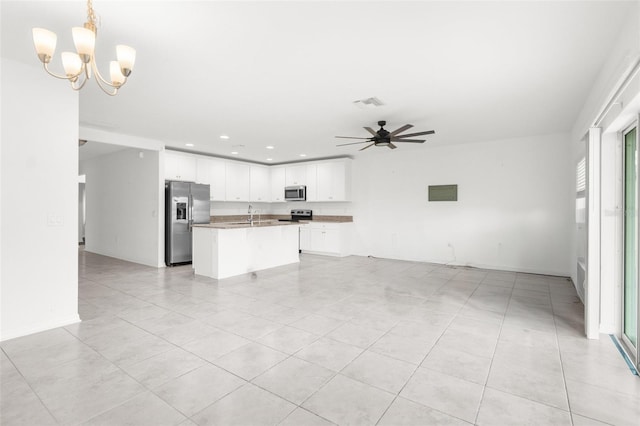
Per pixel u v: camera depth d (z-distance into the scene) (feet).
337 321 10.52
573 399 6.29
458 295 13.70
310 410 5.92
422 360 7.88
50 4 6.50
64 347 8.49
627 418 5.72
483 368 7.50
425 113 13.91
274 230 20.25
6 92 8.99
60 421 5.57
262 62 9.14
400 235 23.06
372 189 24.39
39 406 5.98
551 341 9.02
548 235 17.87
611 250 9.41
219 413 5.81
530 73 9.79
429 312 11.47
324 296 13.46
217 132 17.42
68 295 10.18
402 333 9.55
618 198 9.30
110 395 6.34
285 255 21.08
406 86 10.87
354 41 7.98
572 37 7.71
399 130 13.42
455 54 8.63
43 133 9.68
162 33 7.60
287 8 6.62
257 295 13.56
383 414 5.82
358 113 13.92
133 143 18.38
